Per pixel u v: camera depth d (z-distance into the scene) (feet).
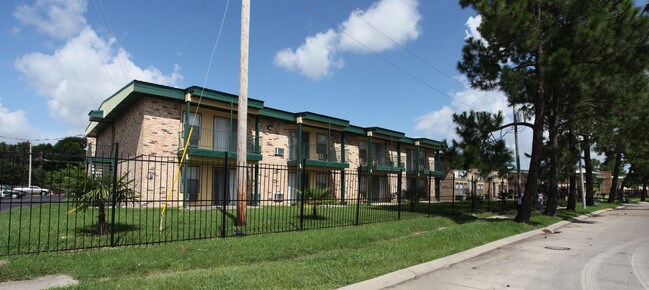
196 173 64.49
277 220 43.93
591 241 40.91
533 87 56.54
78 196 29.25
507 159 59.47
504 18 48.24
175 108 63.67
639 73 56.03
